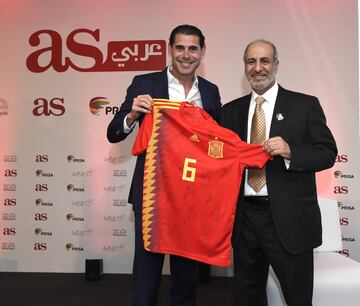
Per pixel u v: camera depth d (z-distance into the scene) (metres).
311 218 1.79
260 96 1.91
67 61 3.50
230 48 3.34
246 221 1.90
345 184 3.25
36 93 3.53
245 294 1.94
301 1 3.28
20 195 3.54
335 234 2.54
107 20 3.46
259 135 1.86
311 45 3.27
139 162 1.96
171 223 1.88
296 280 1.79
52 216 3.52
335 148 1.78
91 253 3.50
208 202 1.86
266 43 1.85
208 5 3.36
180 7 3.38
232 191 1.82
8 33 3.54
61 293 2.99
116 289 3.08
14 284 3.21
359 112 3.22
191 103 1.92
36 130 3.53
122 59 3.45
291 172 1.80
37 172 3.53
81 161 3.50
